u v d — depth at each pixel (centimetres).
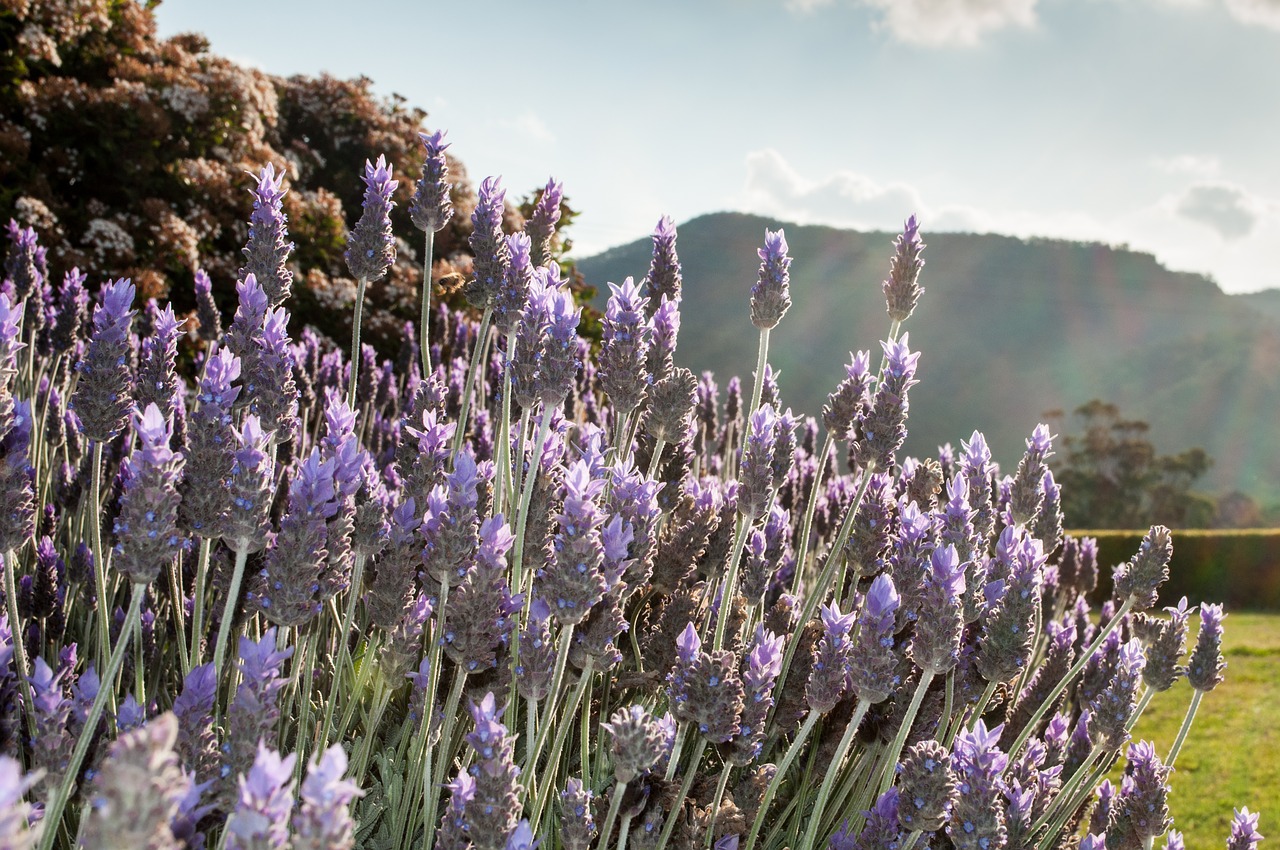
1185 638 283
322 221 1248
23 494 181
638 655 289
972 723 269
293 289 1182
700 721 200
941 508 355
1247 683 1194
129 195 1142
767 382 408
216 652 181
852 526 293
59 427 389
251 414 267
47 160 1113
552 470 251
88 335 482
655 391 273
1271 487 7731
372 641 239
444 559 192
